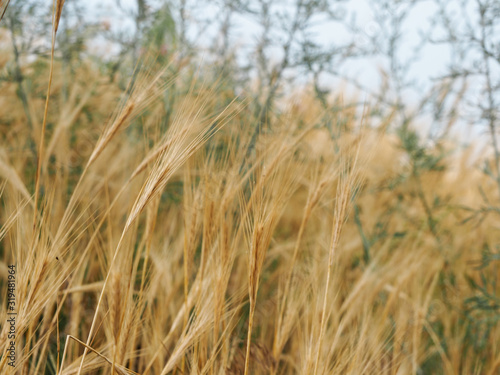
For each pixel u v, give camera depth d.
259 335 2.27
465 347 2.56
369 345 1.80
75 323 1.72
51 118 2.94
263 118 2.15
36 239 1.28
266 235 1.28
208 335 1.63
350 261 3.07
